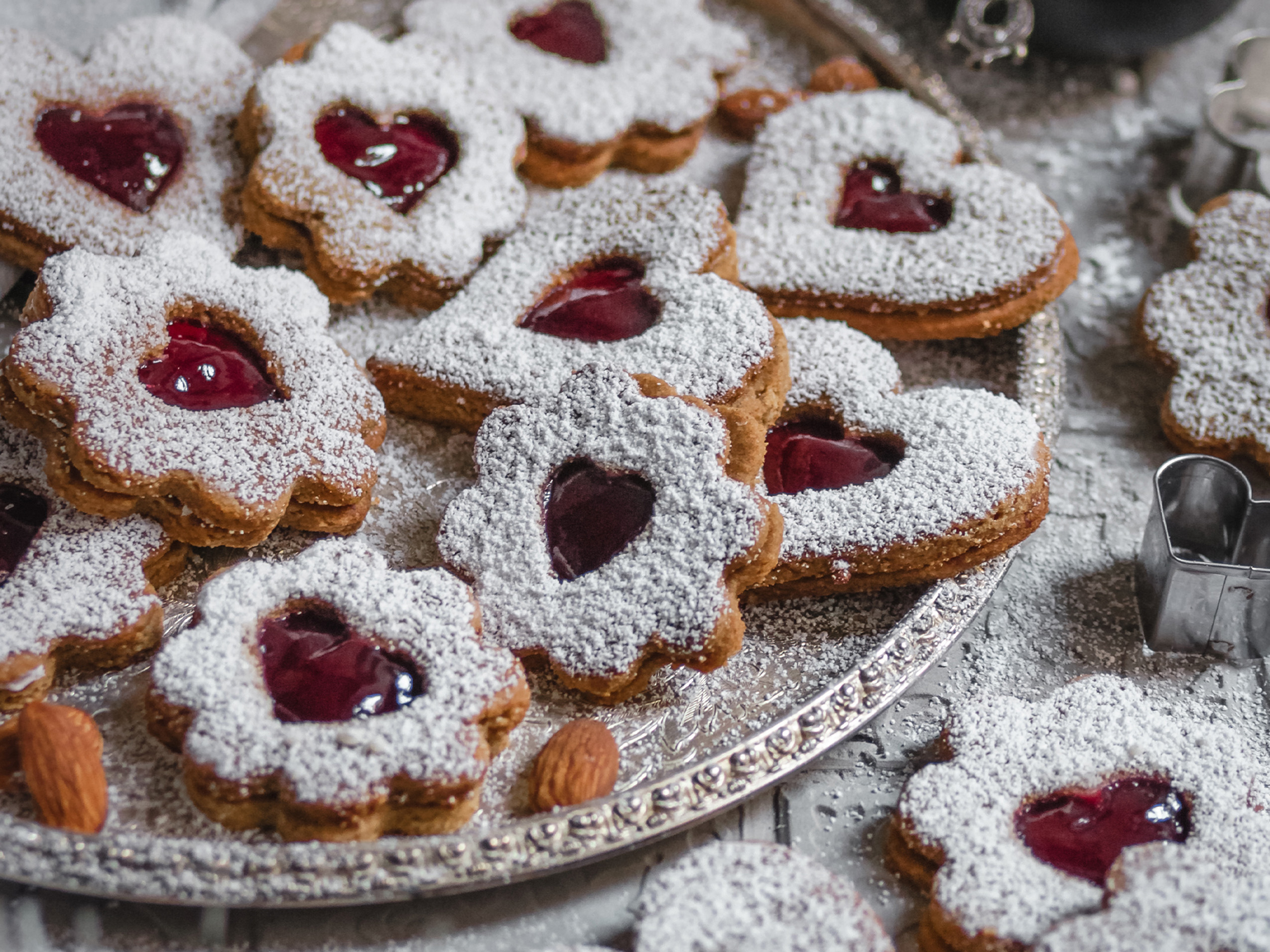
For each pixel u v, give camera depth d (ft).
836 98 1.50
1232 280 1.43
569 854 1.15
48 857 1.12
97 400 1.24
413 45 1.46
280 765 1.14
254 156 1.40
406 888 1.13
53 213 1.34
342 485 1.26
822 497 1.28
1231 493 1.32
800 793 1.23
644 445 1.25
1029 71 1.66
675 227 1.37
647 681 1.23
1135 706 1.23
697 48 1.51
